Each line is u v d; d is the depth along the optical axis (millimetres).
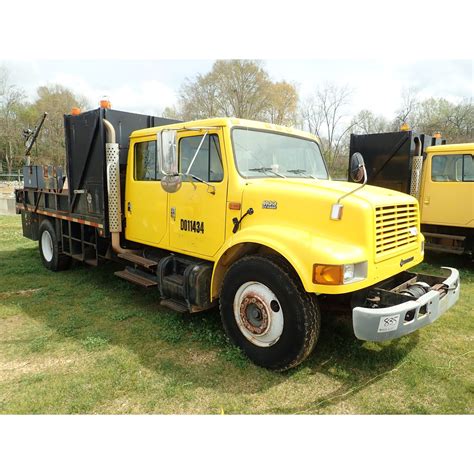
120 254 5098
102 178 5121
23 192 7625
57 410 2881
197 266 3926
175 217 4305
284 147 4219
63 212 6195
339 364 3508
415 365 3484
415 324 3061
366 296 3359
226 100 31234
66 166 5957
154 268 4645
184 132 4121
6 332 4230
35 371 3422
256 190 3531
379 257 3180
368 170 8555
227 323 3689
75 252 6203
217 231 3840
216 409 2896
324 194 3225
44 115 7066
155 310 4844
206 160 3926
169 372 3369
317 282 2916
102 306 4988
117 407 2916
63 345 3906
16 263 7332
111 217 5082
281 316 3240
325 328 4199
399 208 3510
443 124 28297
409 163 7914
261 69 30625
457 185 7457
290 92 31234
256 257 3379
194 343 3914
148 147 4715
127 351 3766
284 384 3197
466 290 5855
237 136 3783
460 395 3059
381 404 2951
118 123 5152
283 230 3268
